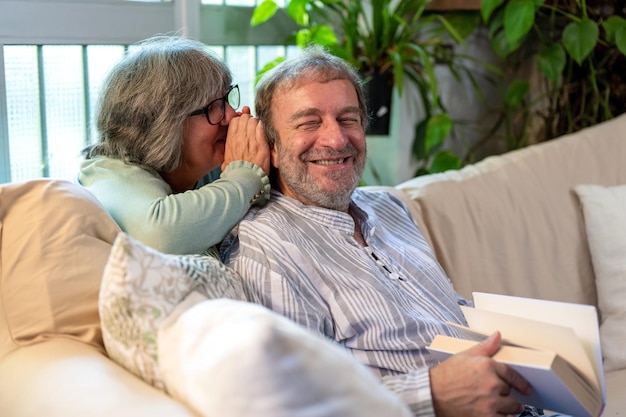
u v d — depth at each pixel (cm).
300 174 170
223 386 99
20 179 214
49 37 212
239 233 163
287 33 285
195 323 113
